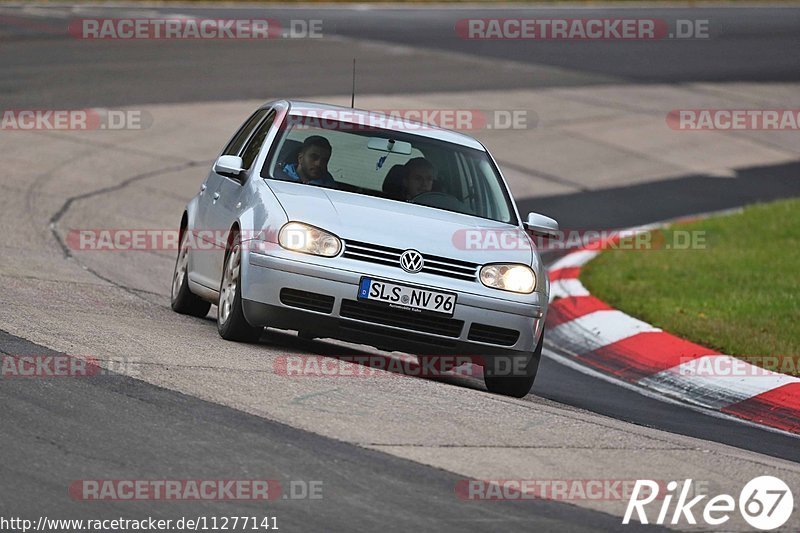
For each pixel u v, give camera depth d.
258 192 31.11
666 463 23.58
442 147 33.91
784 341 39.78
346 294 28.83
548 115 94.19
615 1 171.62
